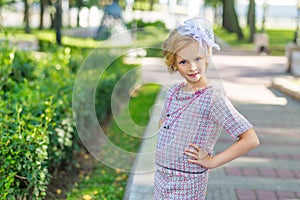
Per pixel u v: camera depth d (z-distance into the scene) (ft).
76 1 76.07
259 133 23.65
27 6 76.18
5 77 16.44
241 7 147.02
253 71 47.19
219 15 125.90
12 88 16.37
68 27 77.25
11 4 68.33
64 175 16.62
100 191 15.61
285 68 48.57
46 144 12.05
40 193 12.49
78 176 16.94
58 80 17.65
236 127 8.69
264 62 55.06
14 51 18.69
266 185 16.25
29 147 11.64
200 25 8.82
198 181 9.03
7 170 11.40
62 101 15.30
